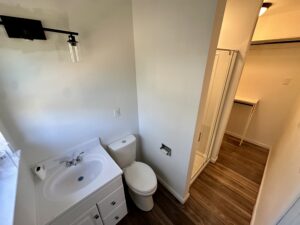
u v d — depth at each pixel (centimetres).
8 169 84
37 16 94
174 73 122
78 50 117
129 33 144
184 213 163
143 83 162
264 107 264
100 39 127
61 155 134
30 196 93
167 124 152
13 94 97
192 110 120
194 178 202
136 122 195
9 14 85
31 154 116
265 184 173
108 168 130
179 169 161
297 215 74
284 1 165
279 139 222
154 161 200
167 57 123
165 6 106
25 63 97
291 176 90
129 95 171
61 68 113
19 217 64
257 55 246
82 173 138
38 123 113
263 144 281
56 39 104
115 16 129
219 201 176
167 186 191
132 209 167
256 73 256
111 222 142
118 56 144
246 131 296
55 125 123
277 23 212
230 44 167
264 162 243
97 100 144
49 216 92
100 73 137
